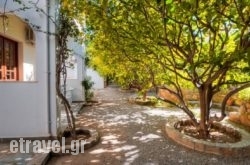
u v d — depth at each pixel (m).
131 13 5.35
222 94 12.20
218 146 5.59
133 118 9.45
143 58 7.11
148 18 5.27
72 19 6.60
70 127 6.74
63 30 6.41
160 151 5.75
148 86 8.30
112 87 27.91
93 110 11.23
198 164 5.04
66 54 6.96
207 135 6.80
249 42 4.62
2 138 6.11
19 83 6.14
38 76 6.18
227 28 5.50
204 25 4.69
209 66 6.10
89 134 6.85
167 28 5.65
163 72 7.56
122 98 16.27
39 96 6.20
